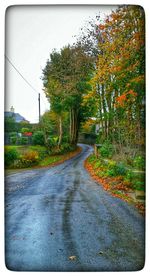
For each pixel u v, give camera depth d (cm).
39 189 895
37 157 1853
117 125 1232
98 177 1086
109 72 1150
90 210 634
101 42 1297
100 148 1584
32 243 457
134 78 870
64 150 2653
